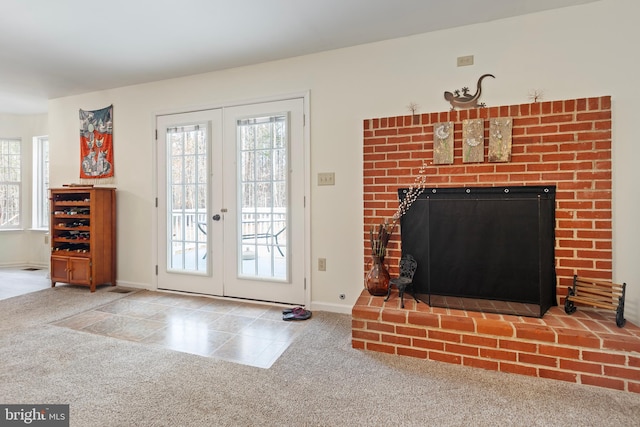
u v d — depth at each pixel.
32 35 2.55
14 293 3.46
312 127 2.93
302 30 2.52
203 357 2.08
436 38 2.55
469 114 2.42
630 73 2.13
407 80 2.64
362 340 2.19
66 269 3.62
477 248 2.28
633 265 2.12
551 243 2.22
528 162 2.28
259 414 1.54
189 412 1.55
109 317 2.78
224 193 3.27
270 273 3.15
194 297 3.33
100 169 3.80
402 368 1.95
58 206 3.78
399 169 2.60
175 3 2.15
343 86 2.82
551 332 1.82
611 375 1.72
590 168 2.15
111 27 2.44
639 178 2.11
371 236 2.50
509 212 2.20
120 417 1.51
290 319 2.72
